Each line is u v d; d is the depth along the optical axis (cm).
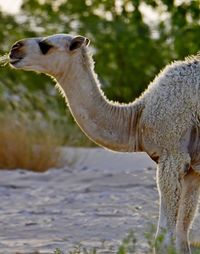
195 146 1962
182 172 1945
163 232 1880
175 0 4250
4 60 2012
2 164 3506
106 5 5362
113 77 5300
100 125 1989
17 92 3900
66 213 2575
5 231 2370
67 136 3800
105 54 5278
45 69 1981
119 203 2675
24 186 3058
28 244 2222
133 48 5234
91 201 2733
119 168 3450
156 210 2552
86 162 3581
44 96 4025
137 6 4700
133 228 2356
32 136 3566
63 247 2186
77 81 1978
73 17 5378
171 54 5197
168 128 1952
